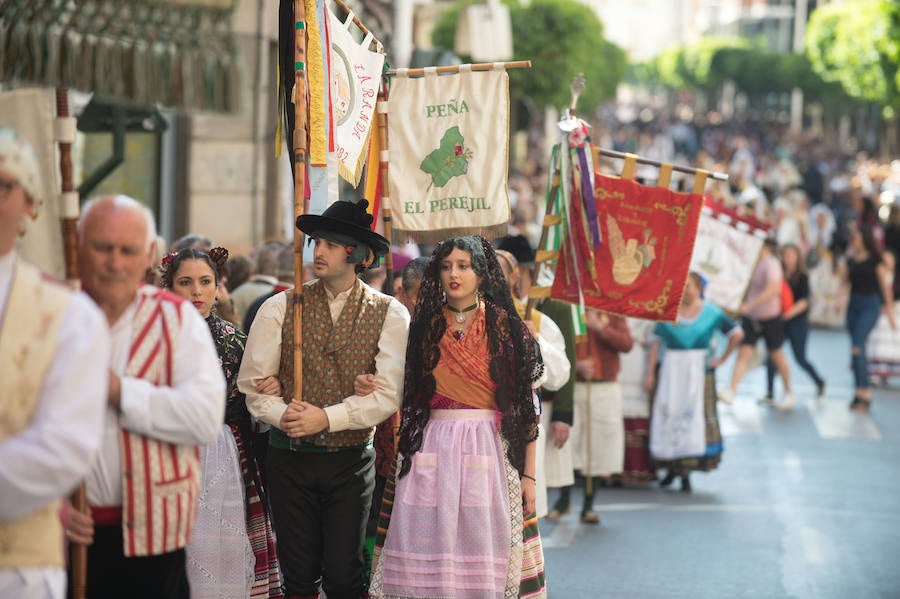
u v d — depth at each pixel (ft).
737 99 465.88
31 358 14.47
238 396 24.30
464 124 28.04
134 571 17.44
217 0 19.27
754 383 71.56
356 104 26.53
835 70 240.53
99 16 18.54
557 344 29.45
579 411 39.78
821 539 36.63
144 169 55.31
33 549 14.87
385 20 75.31
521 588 23.45
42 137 17.69
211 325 24.48
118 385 16.63
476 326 23.20
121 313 17.04
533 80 110.01
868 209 72.59
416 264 27.30
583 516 38.68
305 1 24.48
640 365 44.45
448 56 77.41
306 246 25.80
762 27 531.50
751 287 62.69
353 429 23.25
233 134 57.06
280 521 23.70
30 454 14.24
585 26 110.32
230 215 57.72
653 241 29.96
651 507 41.19
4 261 14.69
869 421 59.21
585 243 29.32
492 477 22.94
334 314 23.45
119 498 17.11
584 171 29.04
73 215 17.42
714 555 34.60
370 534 26.71
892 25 200.95
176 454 17.26
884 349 70.64
